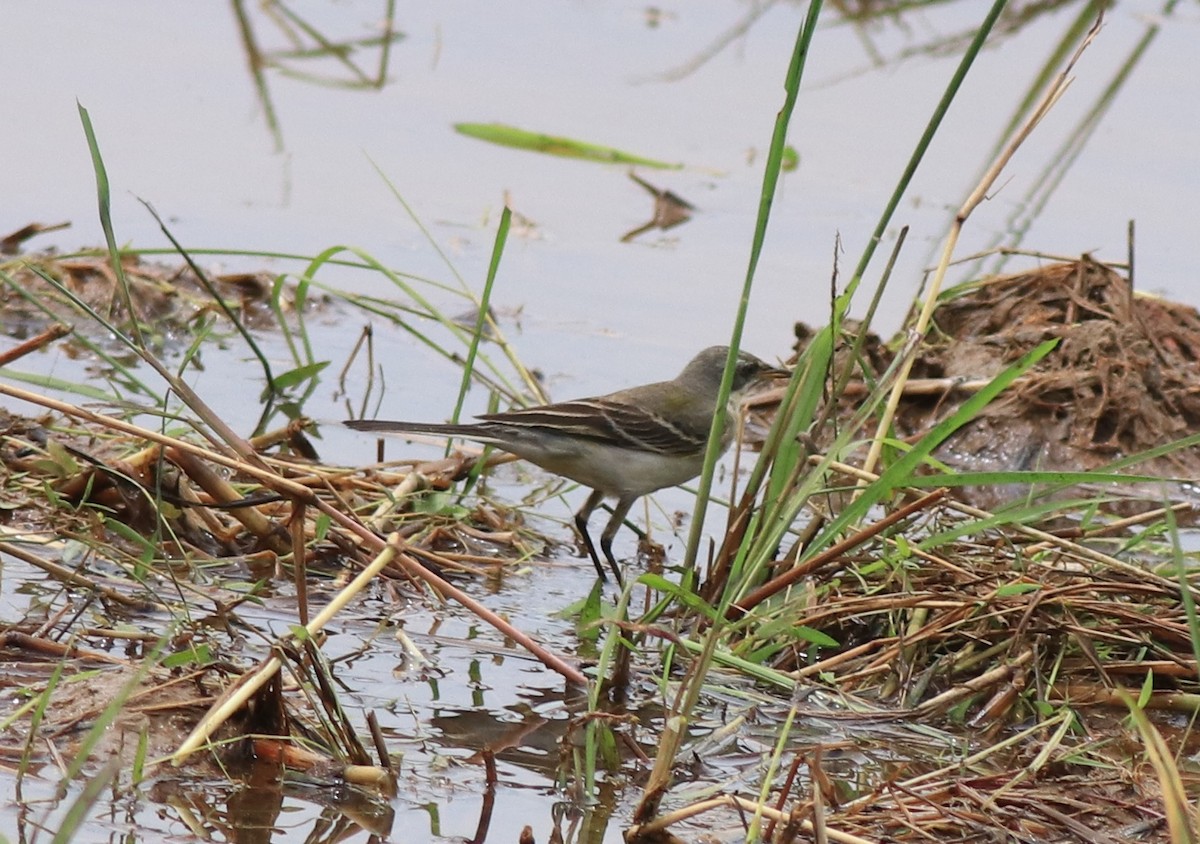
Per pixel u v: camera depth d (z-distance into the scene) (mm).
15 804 7555
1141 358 15297
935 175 21016
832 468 11523
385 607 10750
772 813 7699
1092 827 8297
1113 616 10398
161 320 15930
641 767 8688
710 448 9875
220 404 14188
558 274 17797
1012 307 16469
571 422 11953
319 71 23844
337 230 18203
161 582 10547
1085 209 19797
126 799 7738
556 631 10664
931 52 25359
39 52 23625
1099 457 14719
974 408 9070
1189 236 18906
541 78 24156
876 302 10172
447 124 22234
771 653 10031
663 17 27109
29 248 16734
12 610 9867
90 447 12312
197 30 25422
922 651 10273
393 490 12383
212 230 17703
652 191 20391
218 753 8234
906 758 9078
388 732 8891
